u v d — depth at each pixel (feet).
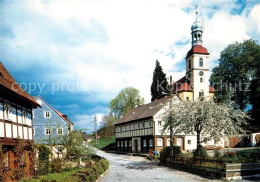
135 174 63.93
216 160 55.16
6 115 51.98
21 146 53.26
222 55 165.27
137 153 137.49
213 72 174.29
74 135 71.46
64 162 65.92
